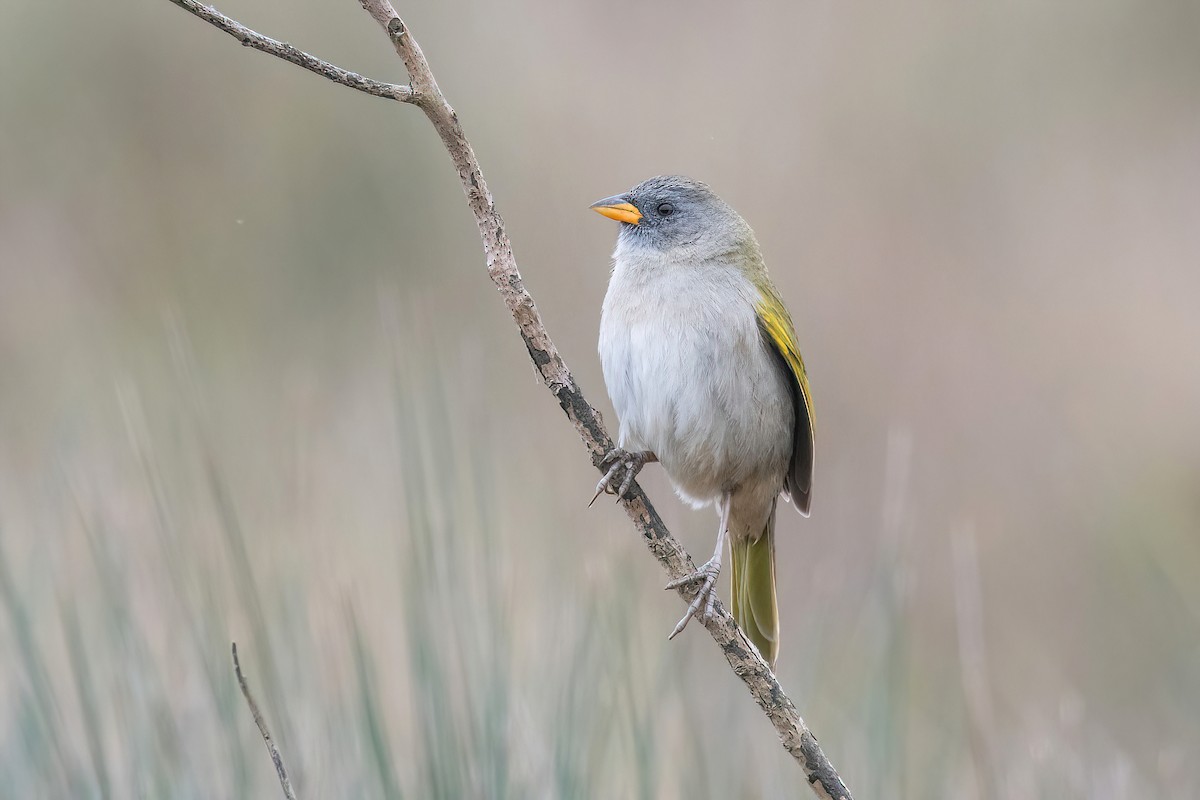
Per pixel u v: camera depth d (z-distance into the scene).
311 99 17.83
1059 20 18.23
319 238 17.36
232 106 17.94
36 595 8.06
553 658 7.02
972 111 17.92
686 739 7.01
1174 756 9.09
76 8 17.78
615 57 18.53
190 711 6.96
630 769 7.01
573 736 6.55
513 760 6.64
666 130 17.83
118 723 6.80
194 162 17.77
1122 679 11.83
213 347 15.12
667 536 6.05
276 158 17.73
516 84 18.20
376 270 16.75
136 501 8.76
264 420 12.10
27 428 12.75
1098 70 18.11
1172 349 15.76
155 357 14.16
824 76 18.14
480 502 6.93
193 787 6.65
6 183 17.38
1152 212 17.12
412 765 6.95
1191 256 16.64
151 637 7.55
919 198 17.33
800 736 5.62
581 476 11.41
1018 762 8.32
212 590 6.89
